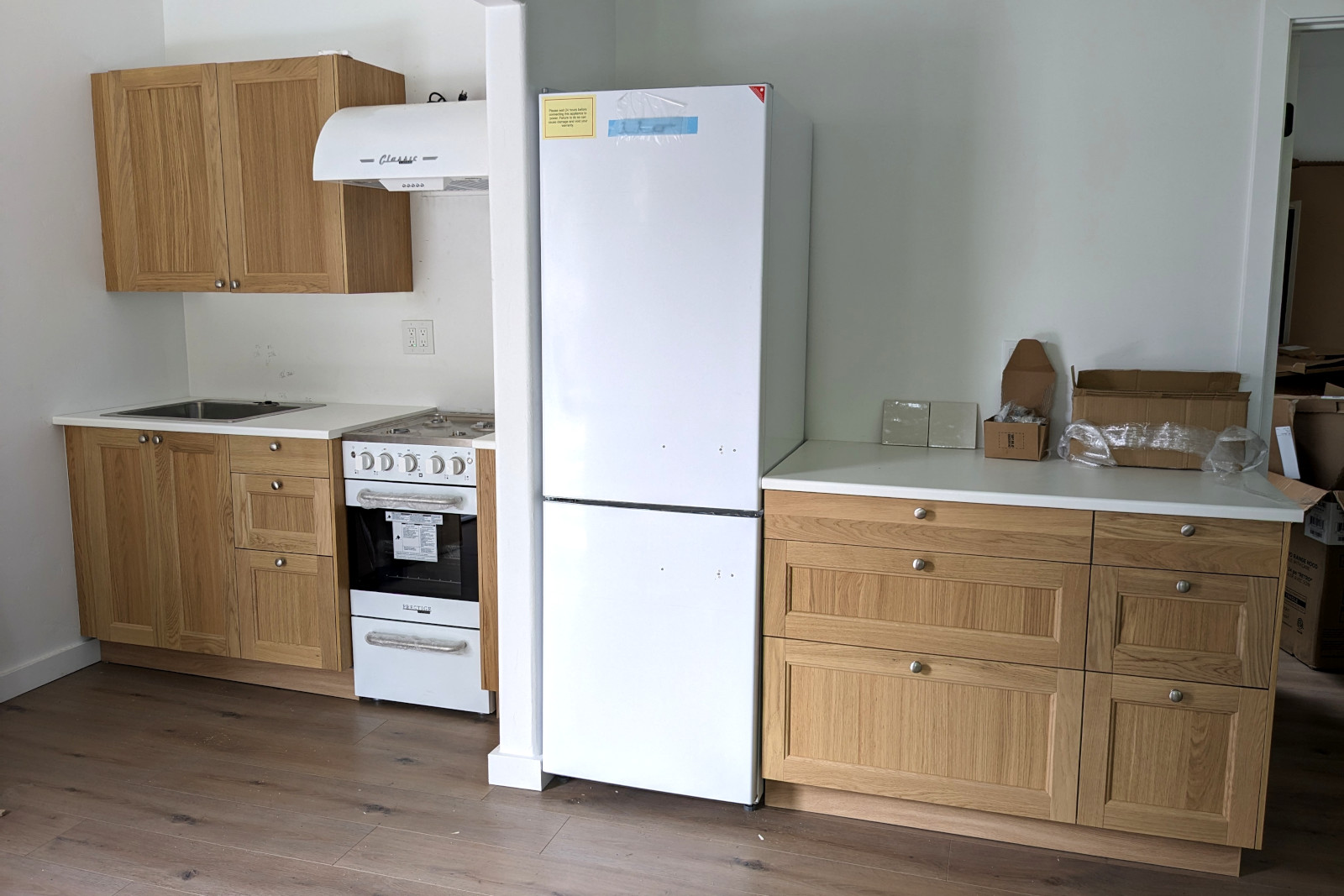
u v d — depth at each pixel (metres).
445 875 2.30
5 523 3.22
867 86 2.83
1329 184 5.69
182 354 3.87
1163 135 2.64
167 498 3.29
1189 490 2.28
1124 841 2.37
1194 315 2.68
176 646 3.38
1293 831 2.49
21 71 3.20
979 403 2.86
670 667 2.53
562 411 2.52
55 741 2.96
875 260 2.88
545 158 2.44
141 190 3.42
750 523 2.42
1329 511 3.56
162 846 2.42
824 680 2.46
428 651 3.09
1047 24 2.68
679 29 2.96
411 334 3.54
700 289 2.37
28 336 3.27
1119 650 2.24
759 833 2.49
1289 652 3.84
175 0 3.64
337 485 3.10
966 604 2.33
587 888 2.25
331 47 3.47
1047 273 2.76
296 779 2.75
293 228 3.24
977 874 2.31
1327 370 5.14
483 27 3.28
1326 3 2.48
